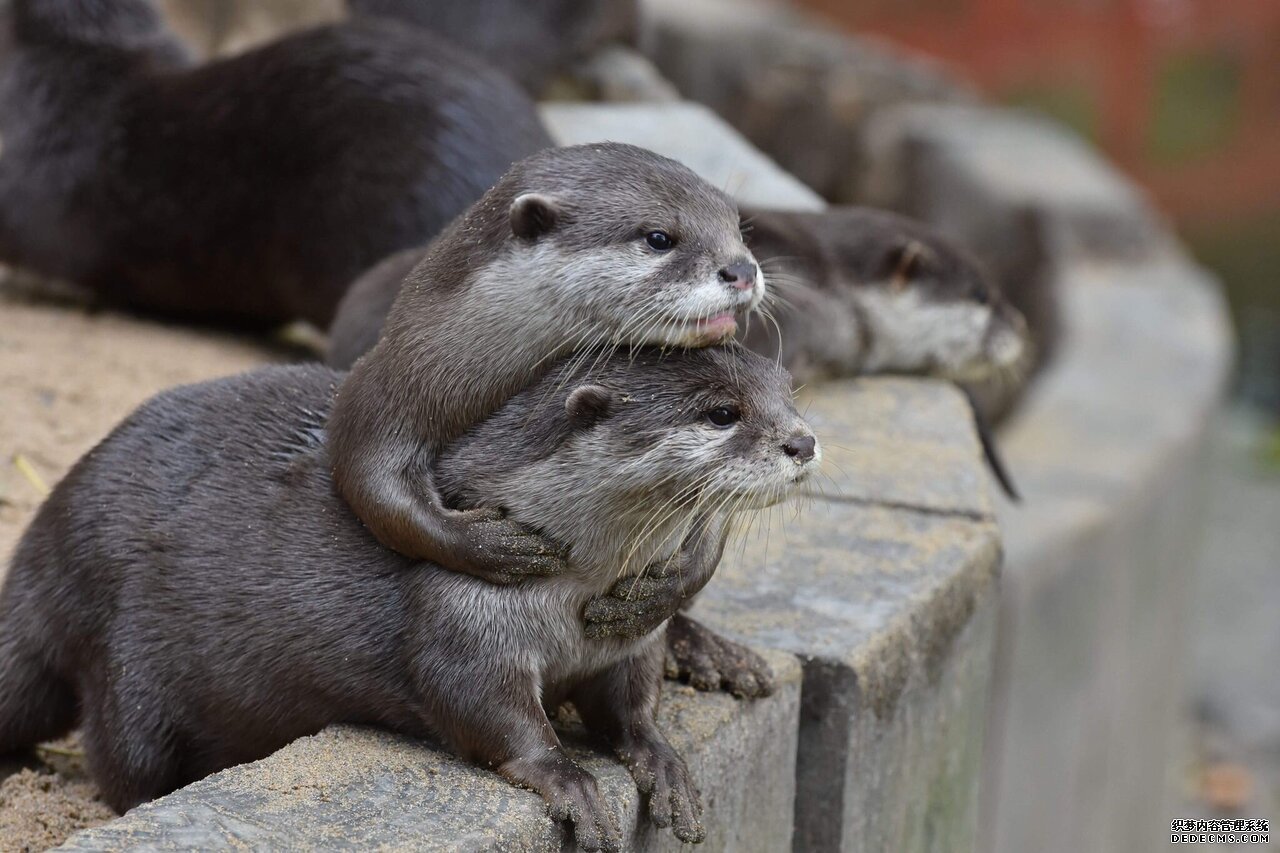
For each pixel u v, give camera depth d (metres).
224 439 8.99
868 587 11.45
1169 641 25.45
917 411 15.43
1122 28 51.59
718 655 9.70
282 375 9.33
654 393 8.27
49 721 9.53
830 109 39.75
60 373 14.99
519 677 8.18
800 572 11.60
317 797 7.91
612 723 8.80
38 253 17.98
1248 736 29.19
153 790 8.86
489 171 15.62
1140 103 52.28
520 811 7.96
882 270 16.91
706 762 9.17
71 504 9.09
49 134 17.58
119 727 8.80
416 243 15.66
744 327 15.06
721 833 9.50
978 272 17.80
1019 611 17.45
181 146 16.98
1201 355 26.84
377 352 8.59
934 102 40.47
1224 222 53.28
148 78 17.50
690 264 8.80
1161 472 22.16
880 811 11.18
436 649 8.15
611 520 8.16
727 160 20.48
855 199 38.88
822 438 14.31
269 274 16.89
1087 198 32.50
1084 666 20.30
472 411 8.42
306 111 16.25
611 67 26.61
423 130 15.73
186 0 24.75
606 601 8.27
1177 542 24.48
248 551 8.63
